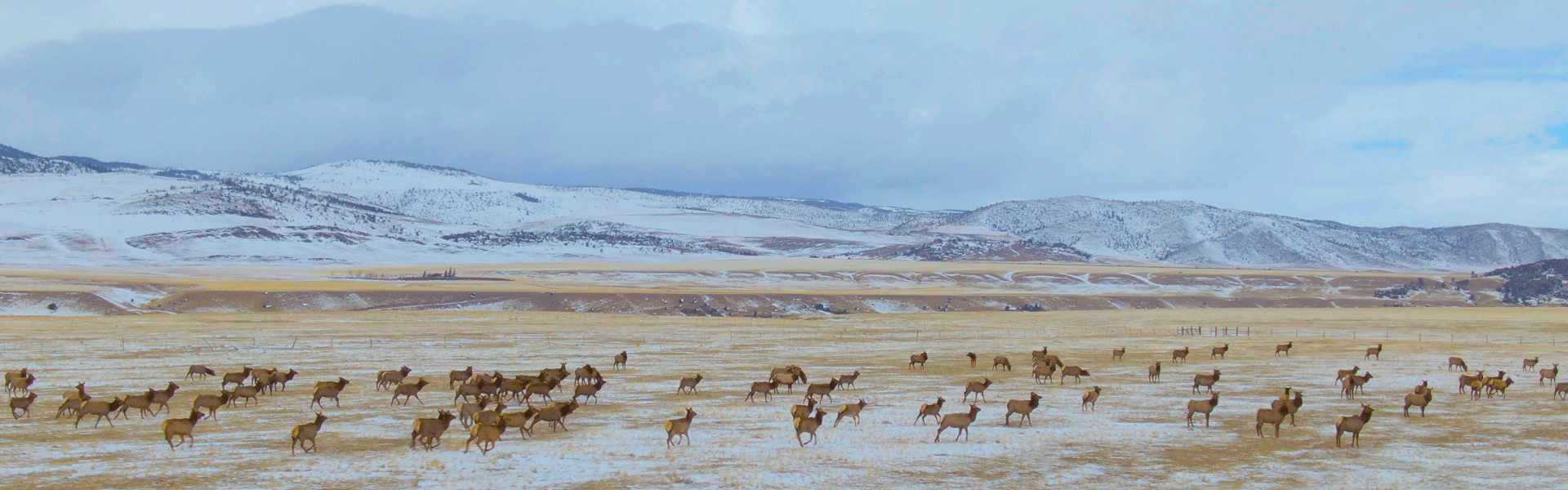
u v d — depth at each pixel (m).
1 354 58.91
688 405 38.97
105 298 150.62
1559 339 82.31
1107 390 45.19
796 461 27.38
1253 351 69.06
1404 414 36.25
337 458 27.39
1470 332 92.25
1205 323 106.88
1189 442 30.62
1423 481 25.31
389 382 43.31
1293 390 43.88
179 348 65.12
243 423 33.78
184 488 23.81
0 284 160.00
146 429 32.31
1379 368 55.78
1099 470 26.58
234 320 97.56
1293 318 117.31
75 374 49.22
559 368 45.81
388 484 24.34
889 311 179.38
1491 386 41.38
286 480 24.67
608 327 91.50
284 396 41.19
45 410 36.19
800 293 189.25
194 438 30.66
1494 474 26.03
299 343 70.62
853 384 45.50
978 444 29.97
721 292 185.75
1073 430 32.69
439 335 79.50
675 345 71.31
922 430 32.78
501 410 33.34
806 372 53.44
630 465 26.70
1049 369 48.16
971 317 121.94
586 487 24.28
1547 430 33.12
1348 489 24.48
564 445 29.52
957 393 43.72
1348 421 29.83
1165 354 66.06
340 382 38.44
